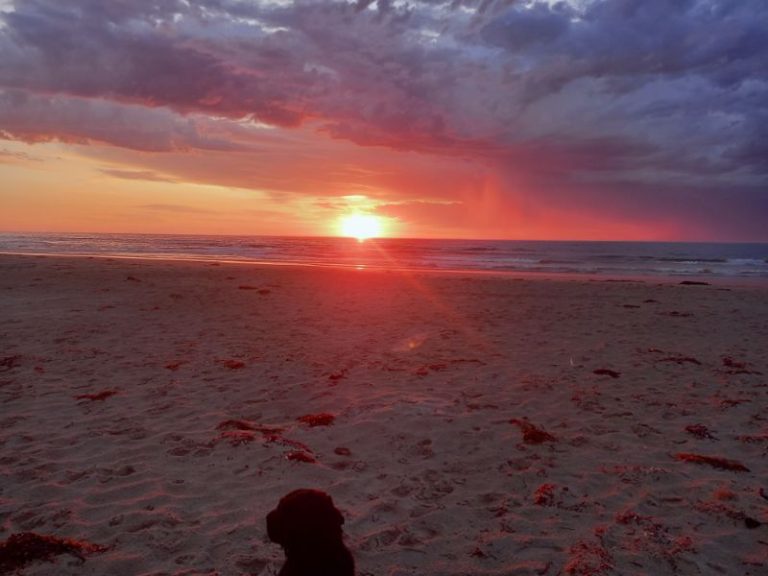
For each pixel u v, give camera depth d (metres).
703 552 3.34
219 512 3.80
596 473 4.44
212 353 8.41
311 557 1.89
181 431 5.29
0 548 3.25
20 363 7.61
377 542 3.46
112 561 3.23
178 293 14.98
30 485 4.17
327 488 4.18
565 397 6.41
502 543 3.46
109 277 18.25
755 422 5.59
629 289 17.89
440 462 4.67
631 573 3.13
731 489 4.14
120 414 5.74
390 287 17.92
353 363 7.93
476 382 7.02
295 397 6.37
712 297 15.98
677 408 6.02
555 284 19.34
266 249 58.88
